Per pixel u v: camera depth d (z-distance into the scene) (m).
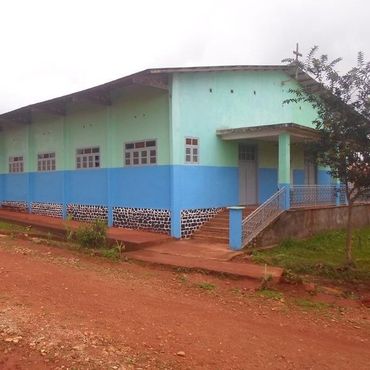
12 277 7.46
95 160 16.58
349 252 10.07
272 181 16.97
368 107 8.65
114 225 15.60
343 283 8.68
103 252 10.57
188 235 13.59
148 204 14.23
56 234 14.59
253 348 4.93
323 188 16.31
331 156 9.25
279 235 13.26
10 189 22.75
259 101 16.52
